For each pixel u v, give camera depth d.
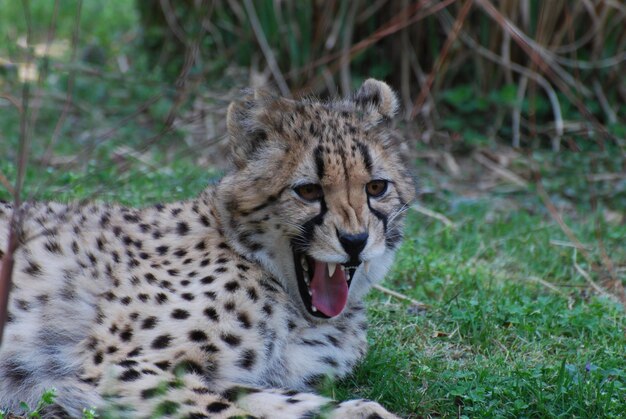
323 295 11.71
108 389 10.57
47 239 12.09
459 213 20.25
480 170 23.17
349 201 11.28
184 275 11.40
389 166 11.85
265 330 11.38
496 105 24.56
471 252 17.88
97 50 27.81
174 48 27.02
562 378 11.88
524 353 13.45
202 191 12.77
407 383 12.08
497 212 20.66
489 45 24.58
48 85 25.16
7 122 23.17
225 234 11.75
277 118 11.81
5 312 8.89
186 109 23.86
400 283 16.12
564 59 24.36
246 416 10.23
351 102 12.83
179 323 10.92
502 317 14.55
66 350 11.59
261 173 11.57
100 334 11.21
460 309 14.80
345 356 12.27
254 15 24.84
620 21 24.55
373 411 10.52
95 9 33.03
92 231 12.26
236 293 11.28
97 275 11.74
